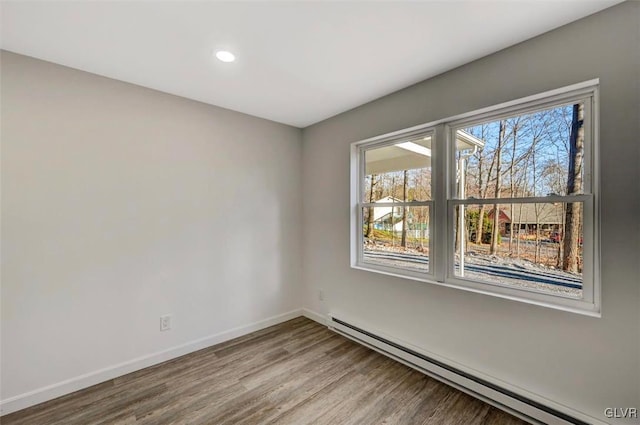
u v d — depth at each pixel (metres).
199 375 2.21
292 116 3.07
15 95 1.80
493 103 1.87
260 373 2.24
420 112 2.27
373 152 2.85
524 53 1.73
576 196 1.63
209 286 2.70
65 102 1.97
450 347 2.11
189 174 2.57
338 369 2.29
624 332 1.42
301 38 1.68
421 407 1.84
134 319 2.27
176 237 2.49
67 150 1.98
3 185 1.77
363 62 1.96
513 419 1.73
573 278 1.66
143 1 1.36
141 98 2.30
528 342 1.73
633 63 1.39
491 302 1.89
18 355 1.82
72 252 2.00
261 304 3.11
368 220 2.89
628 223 1.41
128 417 1.76
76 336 2.02
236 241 2.90
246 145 2.98
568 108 1.69
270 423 1.71
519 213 1.88
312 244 3.38
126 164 2.23
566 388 1.60
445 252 2.24
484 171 2.05
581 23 1.53
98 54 1.83
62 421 1.72
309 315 3.42
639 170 1.38
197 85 2.30
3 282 1.77
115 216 2.18
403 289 2.42
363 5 1.41
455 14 1.48
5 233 1.77
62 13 1.44
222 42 1.72
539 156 1.80
